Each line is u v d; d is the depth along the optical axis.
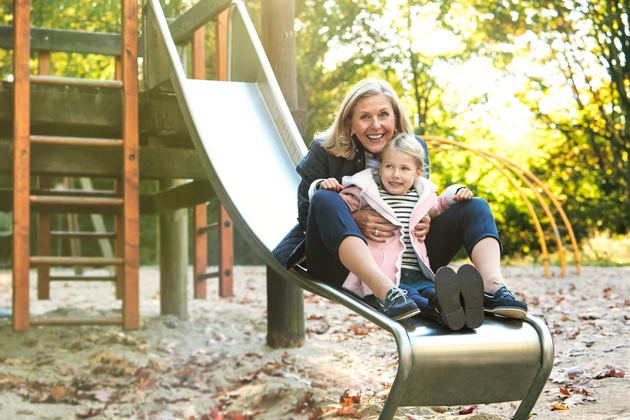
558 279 11.05
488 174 17.45
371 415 3.98
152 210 7.97
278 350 5.98
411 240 3.37
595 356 4.84
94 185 17.31
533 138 18.22
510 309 3.09
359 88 3.59
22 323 5.89
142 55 6.40
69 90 6.19
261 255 4.21
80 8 10.95
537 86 17.75
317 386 4.86
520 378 3.08
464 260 15.36
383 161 3.49
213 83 5.75
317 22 17.03
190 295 10.31
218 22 7.29
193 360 5.88
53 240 16.95
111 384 5.18
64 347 6.04
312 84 17.59
